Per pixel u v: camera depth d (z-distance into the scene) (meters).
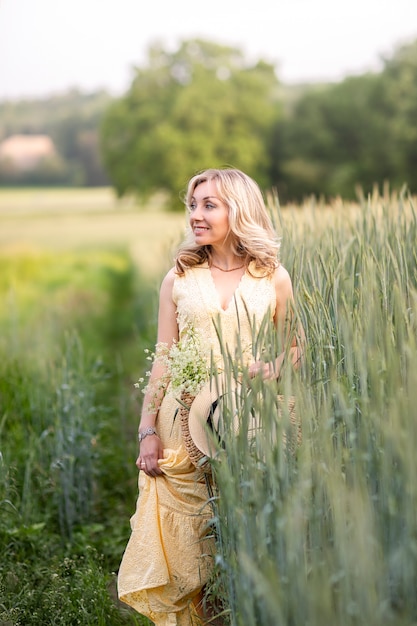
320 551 2.15
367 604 1.90
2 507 4.09
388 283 2.93
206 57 36.41
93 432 4.92
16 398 5.14
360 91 33.78
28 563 3.93
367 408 2.21
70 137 35.59
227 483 2.35
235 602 2.46
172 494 3.04
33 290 22.67
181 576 2.99
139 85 35.50
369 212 3.96
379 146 33.19
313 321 2.75
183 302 3.08
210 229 3.05
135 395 5.59
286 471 2.23
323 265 3.11
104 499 4.84
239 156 34.34
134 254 24.08
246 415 2.43
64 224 29.00
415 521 2.00
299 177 34.50
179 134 33.50
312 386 2.54
